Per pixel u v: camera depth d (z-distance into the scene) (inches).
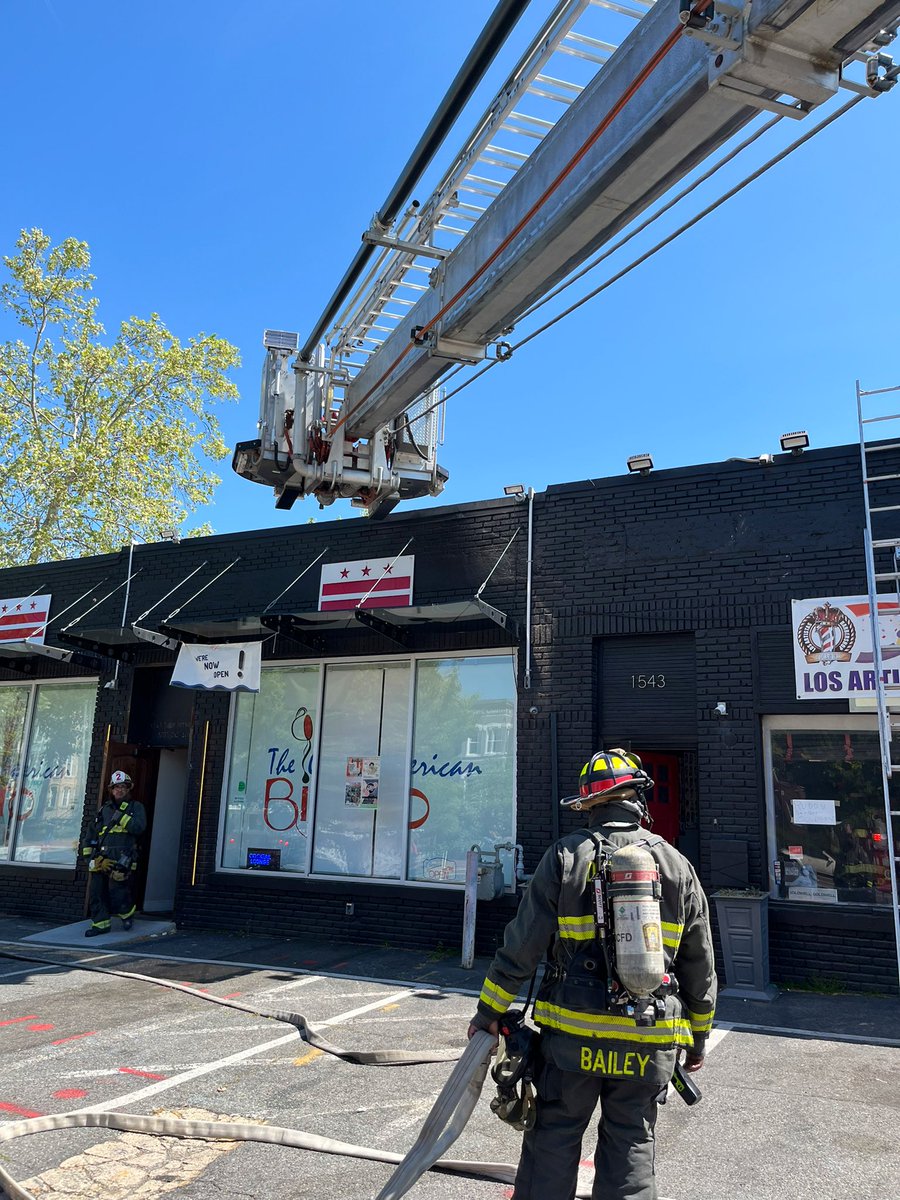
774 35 169.2
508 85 239.9
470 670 400.5
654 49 202.5
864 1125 181.0
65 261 1030.4
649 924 108.3
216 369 1072.2
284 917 411.5
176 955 370.6
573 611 374.6
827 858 317.1
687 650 356.2
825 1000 289.9
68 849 498.0
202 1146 169.0
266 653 447.2
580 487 384.8
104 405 1034.1
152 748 506.6
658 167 213.9
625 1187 104.6
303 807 425.4
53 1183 152.9
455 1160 163.5
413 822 398.0
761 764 329.7
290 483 417.4
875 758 317.1
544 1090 111.0
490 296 275.7
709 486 357.1
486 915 363.6
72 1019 265.4
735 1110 189.5
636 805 122.0
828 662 322.0
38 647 464.8
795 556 335.9
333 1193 149.7
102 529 1003.3
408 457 422.9
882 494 326.0
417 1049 233.9
